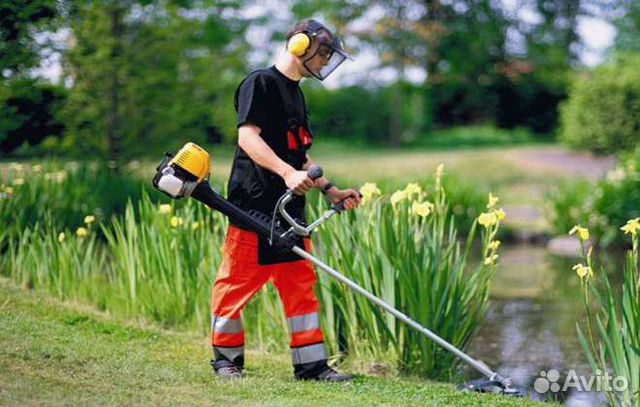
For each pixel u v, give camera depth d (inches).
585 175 1007.0
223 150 1228.5
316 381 263.9
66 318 326.3
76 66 617.0
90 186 551.2
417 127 1674.5
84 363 258.5
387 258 293.9
